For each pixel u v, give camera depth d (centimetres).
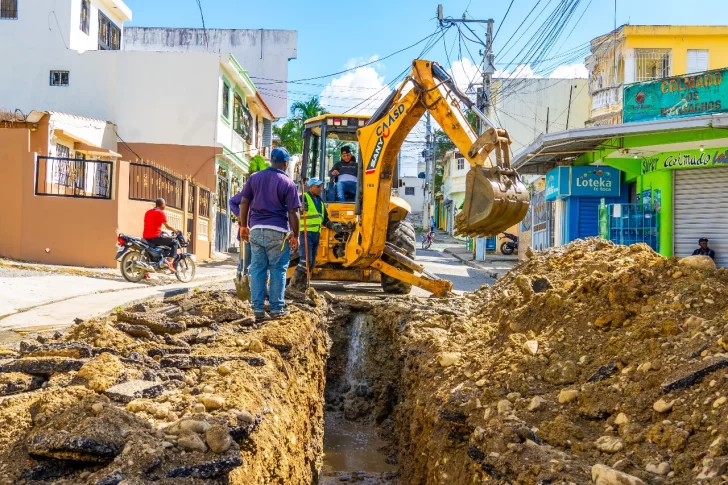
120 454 312
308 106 3950
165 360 483
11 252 1548
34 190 1557
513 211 647
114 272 1480
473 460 399
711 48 2136
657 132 1423
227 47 3531
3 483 293
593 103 2262
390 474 660
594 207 1858
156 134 2391
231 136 2645
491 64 2105
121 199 1589
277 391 491
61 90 2350
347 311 953
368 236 943
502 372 473
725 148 1450
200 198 2255
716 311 436
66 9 2325
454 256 3184
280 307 707
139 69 2380
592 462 337
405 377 688
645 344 420
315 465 623
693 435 328
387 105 912
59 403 361
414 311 835
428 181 5000
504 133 679
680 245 1566
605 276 521
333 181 1209
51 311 927
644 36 2148
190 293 874
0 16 2325
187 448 332
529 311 558
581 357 454
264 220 691
